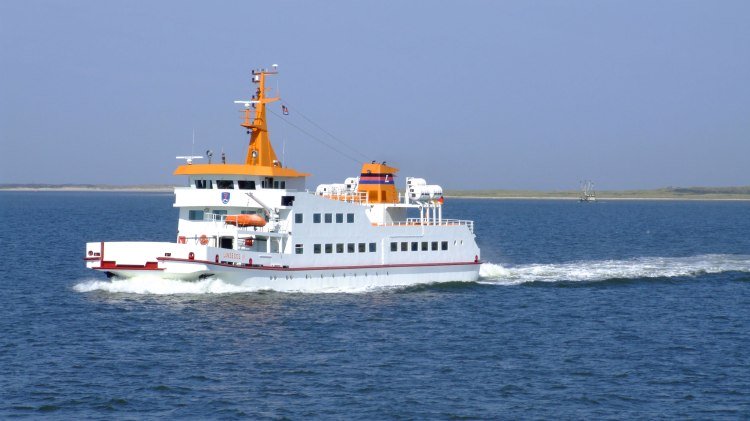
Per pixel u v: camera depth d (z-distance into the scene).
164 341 95.62
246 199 119.06
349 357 90.31
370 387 80.25
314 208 120.25
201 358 89.00
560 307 120.50
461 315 112.81
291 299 116.75
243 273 117.00
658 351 94.75
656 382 82.62
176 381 81.31
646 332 104.69
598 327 107.38
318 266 121.38
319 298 118.69
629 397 78.06
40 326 103.00
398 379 82.75
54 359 88.38
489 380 82.81
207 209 122.50
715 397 78.31
